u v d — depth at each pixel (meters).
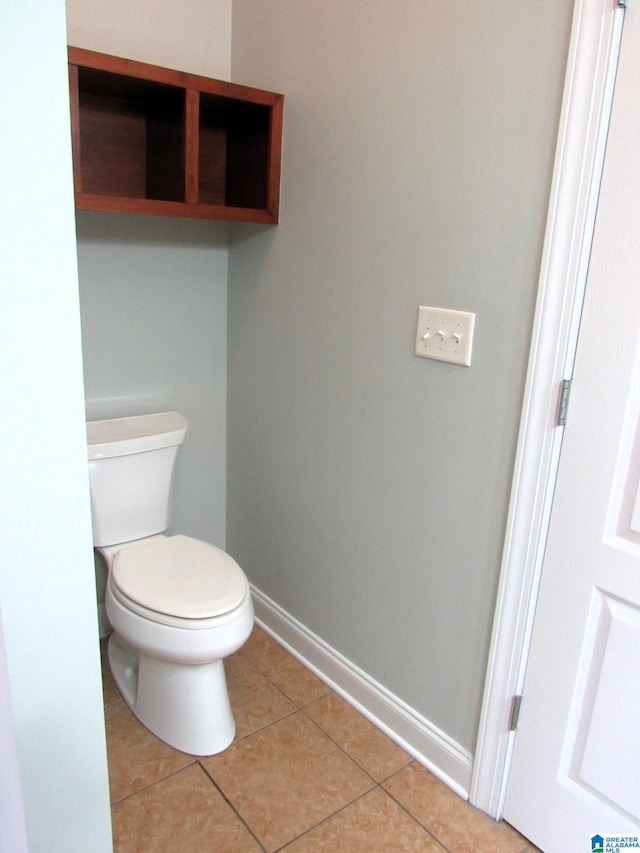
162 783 1.62
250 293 2.10
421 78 1.42
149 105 1.84
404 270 1.54
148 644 1.59
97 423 1.97
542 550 1.35
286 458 2.05
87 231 1.88
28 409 0.68
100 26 1.76
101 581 2.15
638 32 1.05
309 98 1.73
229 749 1.74
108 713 1.85
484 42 1.28
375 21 1.50
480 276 1.37
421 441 1.57
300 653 2.12
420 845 1.48
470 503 1.48
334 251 1.73
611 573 1.23
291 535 2.09
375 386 1.67
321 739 1.79
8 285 0.64
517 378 1.33
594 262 1.17
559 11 1.15
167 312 2.10
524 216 1.27
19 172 0.62
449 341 1.45
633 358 1.14
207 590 1.66
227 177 2.08
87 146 1.79
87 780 0.85
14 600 0.72
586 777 1.35
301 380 1.93
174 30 1.88
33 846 0.82
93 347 1.98
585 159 1.14
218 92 1.69
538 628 1.39
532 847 1.49
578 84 1.13
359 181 1.62
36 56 0.61
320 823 1.53
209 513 2.40
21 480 0.69
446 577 1.57
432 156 1.42
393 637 1.76
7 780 0.79
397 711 1.78
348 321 1.72
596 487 1.23
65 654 0.78
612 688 1.27
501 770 1.52
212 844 1.46
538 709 1.42
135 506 1.94
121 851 1.43
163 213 1.68
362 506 1.78
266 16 1.83
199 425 2.28
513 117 1.25
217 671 1.72
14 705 0.75
